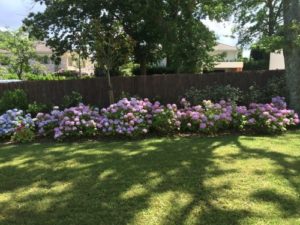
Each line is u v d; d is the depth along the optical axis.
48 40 18.89
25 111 10.61
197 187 4.32
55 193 4.27
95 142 7.02
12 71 27.03
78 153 6.06
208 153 5.87
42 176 4.89
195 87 11.40
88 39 13.91
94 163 5.41
